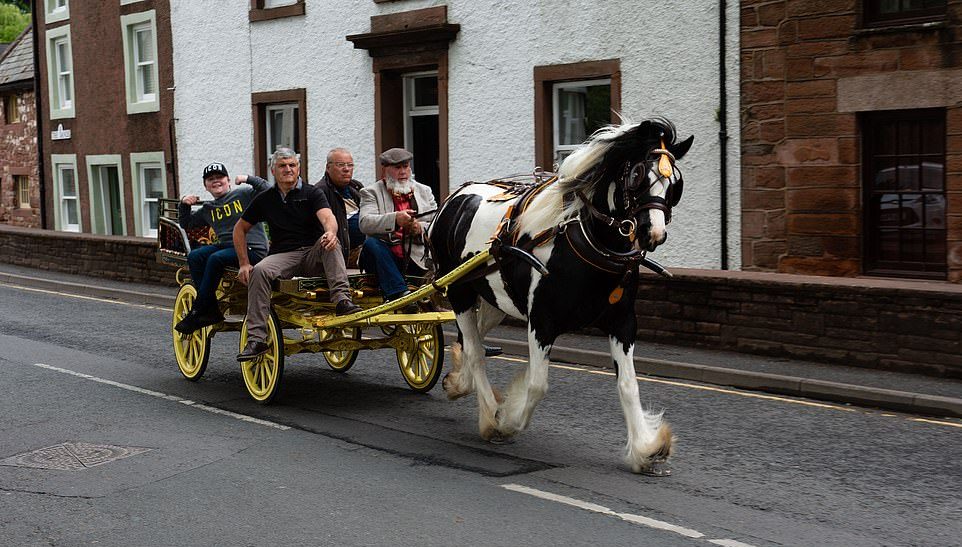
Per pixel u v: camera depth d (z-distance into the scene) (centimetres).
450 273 739
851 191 1167
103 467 677
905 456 690
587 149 625
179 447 726
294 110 1889
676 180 602
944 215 1121
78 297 1714
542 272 645
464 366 820
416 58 1608
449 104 1572
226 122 1997
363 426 785
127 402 875
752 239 1253
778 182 1224
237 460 691
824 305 982
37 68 2630
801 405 861
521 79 1475
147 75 2253
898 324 935
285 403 866
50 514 582
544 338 666
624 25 1350
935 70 1092
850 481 630
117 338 1242
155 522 566
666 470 649
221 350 1145
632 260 624
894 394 840
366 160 1720
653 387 938
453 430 772
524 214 677
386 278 845
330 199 896
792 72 1199
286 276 840
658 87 1323
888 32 1120
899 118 1145
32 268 2134
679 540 526
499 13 1491
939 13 1102
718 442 730
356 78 1720
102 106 2377
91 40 2391
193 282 942
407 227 828
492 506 586
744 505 584
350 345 875
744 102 1244
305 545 527
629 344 650
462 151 1561
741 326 1043
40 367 1041
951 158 1092
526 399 685
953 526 546
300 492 618
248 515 576
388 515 573
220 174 952
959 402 804
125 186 2323
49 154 2622
